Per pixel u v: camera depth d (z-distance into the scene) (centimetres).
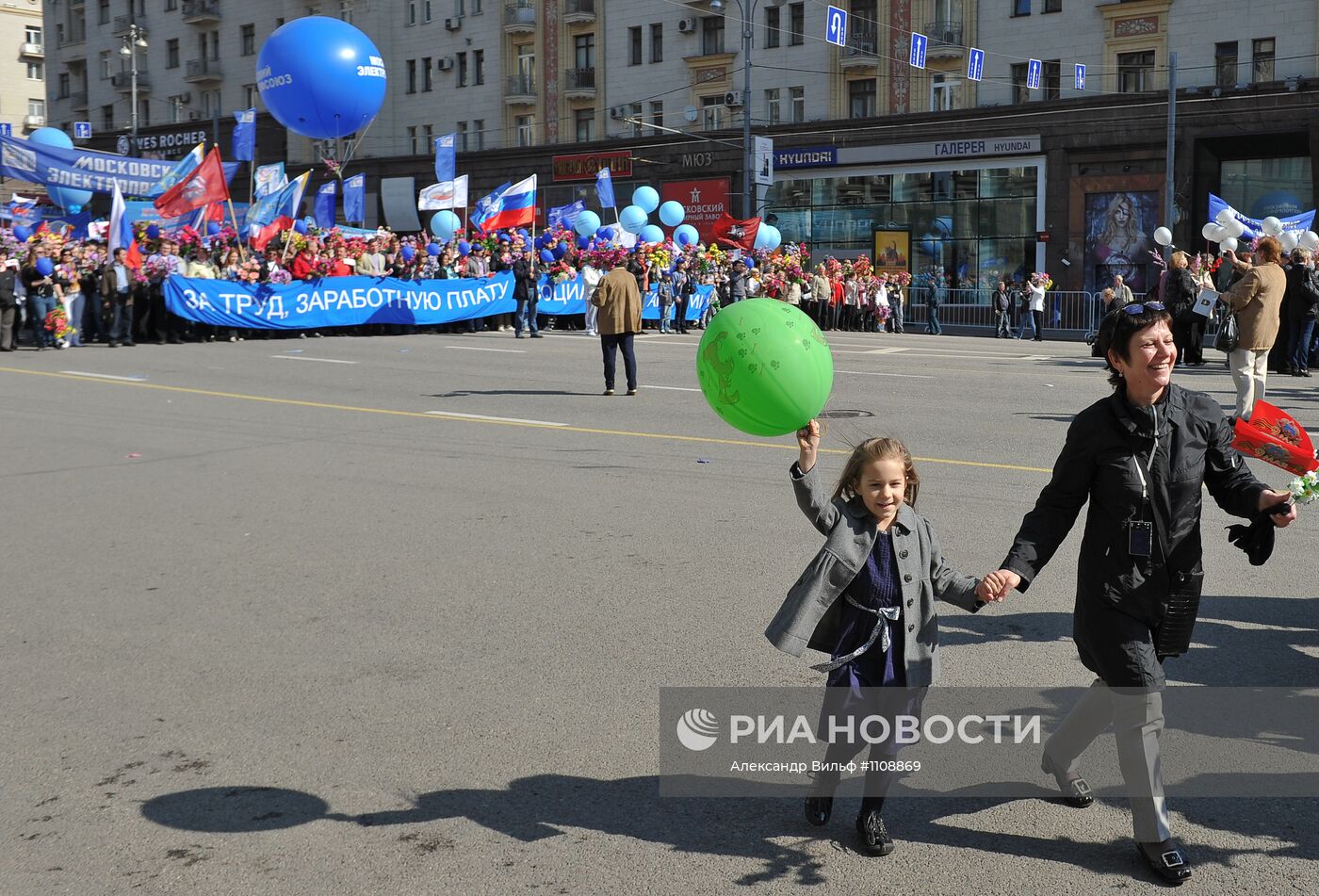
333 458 1127
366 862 388
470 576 725
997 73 4172
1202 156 3738
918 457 1115
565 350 2330
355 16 5772
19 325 2370
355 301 2728
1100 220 3916
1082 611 389
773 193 4625
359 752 473
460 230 3206
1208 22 3784
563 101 5184
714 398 404
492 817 419
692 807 426
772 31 4622
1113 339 381
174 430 1304
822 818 409
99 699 532
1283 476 1031
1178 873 371
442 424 1333
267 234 2909
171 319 2473
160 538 826
